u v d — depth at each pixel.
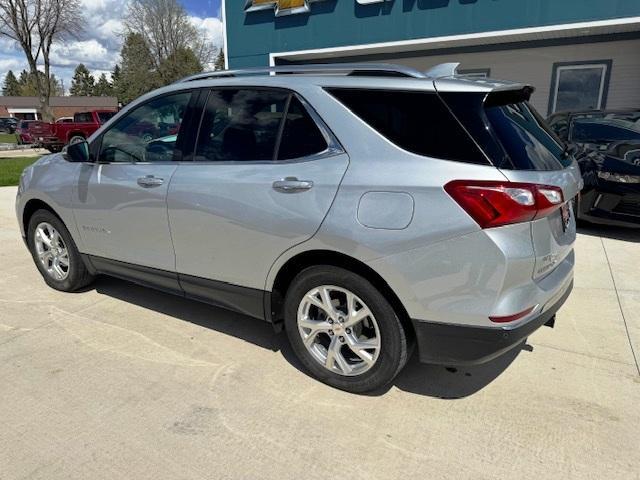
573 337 3.55
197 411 2.72
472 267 2.35
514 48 11.45
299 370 3.13
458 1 10.73
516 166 2.37
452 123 2.45
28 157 20.05
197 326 3.75
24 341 3.49
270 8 13.02
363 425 2.60
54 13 37.84
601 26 9.64
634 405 2.76
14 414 2.69
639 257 5.36
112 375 3.07
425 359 2.63
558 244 2.68
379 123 2.62
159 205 3.33
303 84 2.88
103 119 22.72
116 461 2.35
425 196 2.40
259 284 3.03
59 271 4.37
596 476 2.24
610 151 6.20
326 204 2.64
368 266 2.56
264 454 2.39
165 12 47.19
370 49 12.20
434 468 2.30
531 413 2.69
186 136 3.31
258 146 2.98
